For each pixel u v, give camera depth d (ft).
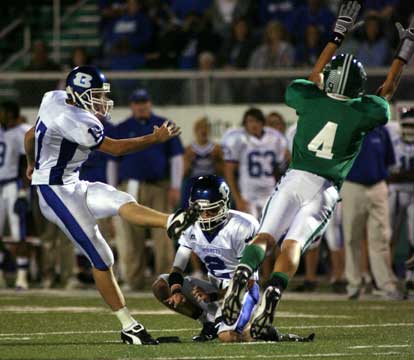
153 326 102.78
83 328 99.66
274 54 186.60
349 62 82.58
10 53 221.25
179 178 154.81
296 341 86.69
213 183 85.35
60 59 217.77
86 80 83.35
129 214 81.61
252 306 85.66
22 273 156.46
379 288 141.18
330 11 193.98
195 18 200.13
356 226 139.03
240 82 176.45
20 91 183.21
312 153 80.74
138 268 153.48
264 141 155.84
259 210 156.25
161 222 80.43
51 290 154.92
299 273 175.94
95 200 83.05
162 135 83.20
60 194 83.10
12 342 86.69
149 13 208.44
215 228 86.28
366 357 77.00
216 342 85.87
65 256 158.40
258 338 82.74
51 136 82.84
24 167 156.35
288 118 174.40
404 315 114.21
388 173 141.90
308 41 186.29
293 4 199.93
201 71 178.81
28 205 165.89
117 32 204.44
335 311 119.44
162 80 179.01
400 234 160.97
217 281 88.94
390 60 184.65
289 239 78.59
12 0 222.89
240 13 202.80
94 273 84.07
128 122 153.07
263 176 155.74
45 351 79.46
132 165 152.87
